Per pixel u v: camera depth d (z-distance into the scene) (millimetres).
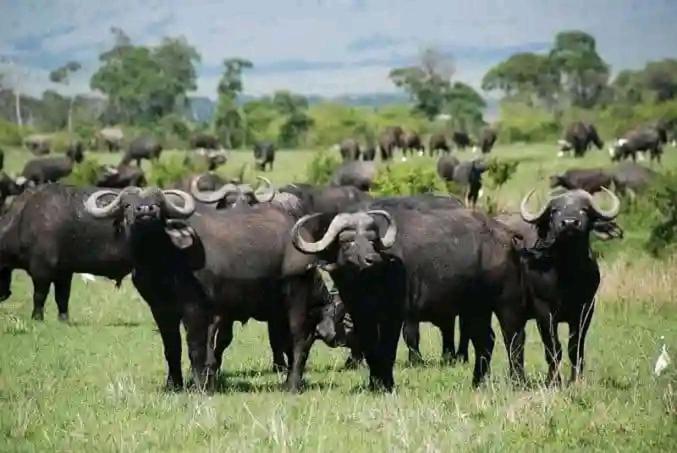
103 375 52531
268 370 54781
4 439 39062
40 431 40250
